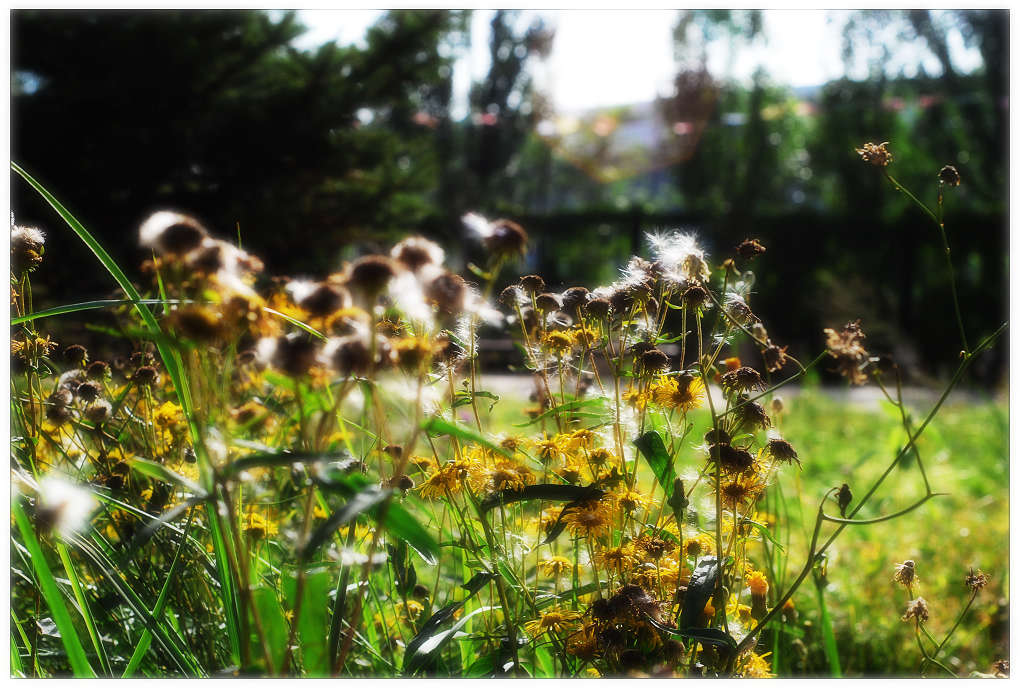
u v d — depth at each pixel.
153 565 1.92
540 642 1.62
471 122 18.98
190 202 6.96
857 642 2.76
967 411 8.05
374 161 7.98
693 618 1.47
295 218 7.50
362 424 1.77
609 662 1.51
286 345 1.10
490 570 1.59
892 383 10.42
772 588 2.02
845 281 13.89
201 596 1.96
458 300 1.19
